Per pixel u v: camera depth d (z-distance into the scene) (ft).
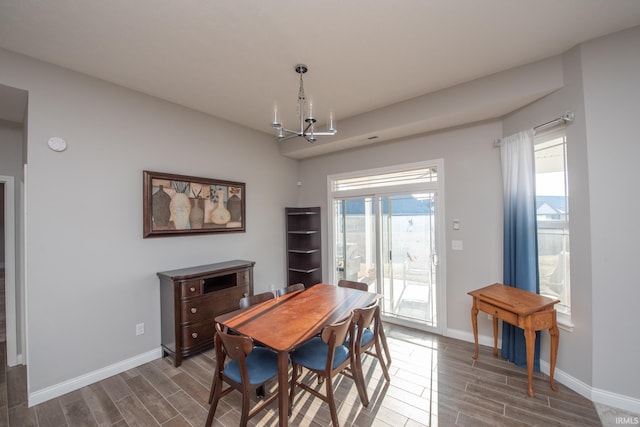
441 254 11.12
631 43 6.55
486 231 10.11
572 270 7.52
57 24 6.08
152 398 7.45
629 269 6.57
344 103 10.53
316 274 14.96
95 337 8.30
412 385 7.82
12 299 9.16
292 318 6.85
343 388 7.77
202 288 9.55
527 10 5.90
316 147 13.44
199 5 5.57
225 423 6.50
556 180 8.29
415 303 12.00
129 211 9.12
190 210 10.62
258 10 5.75
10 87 7.08
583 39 6.97
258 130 13.65
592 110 6.95
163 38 6.63
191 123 10.93
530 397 7.20
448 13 5.94
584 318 7.18
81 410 7.00
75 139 8.04
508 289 8.84
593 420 6.36
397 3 5.62
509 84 8.31
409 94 9.87
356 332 7.30
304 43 6.91
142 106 9.52
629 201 6.57
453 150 10.79
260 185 13.75
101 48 7.01
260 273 13.66
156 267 9.73
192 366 9.06
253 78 8.59
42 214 7.45
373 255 13.30
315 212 14.76
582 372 7.23
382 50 7.25
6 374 8.67
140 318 9.28
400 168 12.09
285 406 5.50
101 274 8.47
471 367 8.69
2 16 5.77
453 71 8.38
